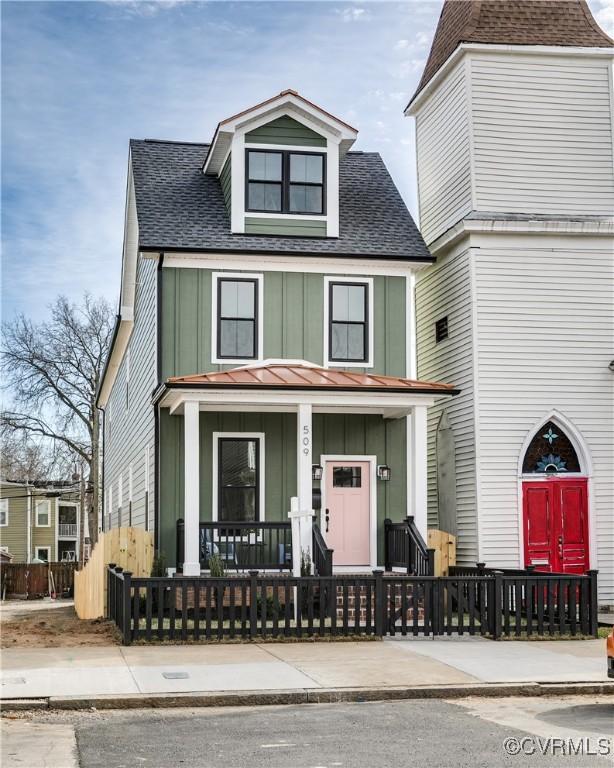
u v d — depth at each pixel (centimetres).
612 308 2327
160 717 1055
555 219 2314
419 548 2027
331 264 2320
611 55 2367
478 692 1192
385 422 2305
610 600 2255
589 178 2356
